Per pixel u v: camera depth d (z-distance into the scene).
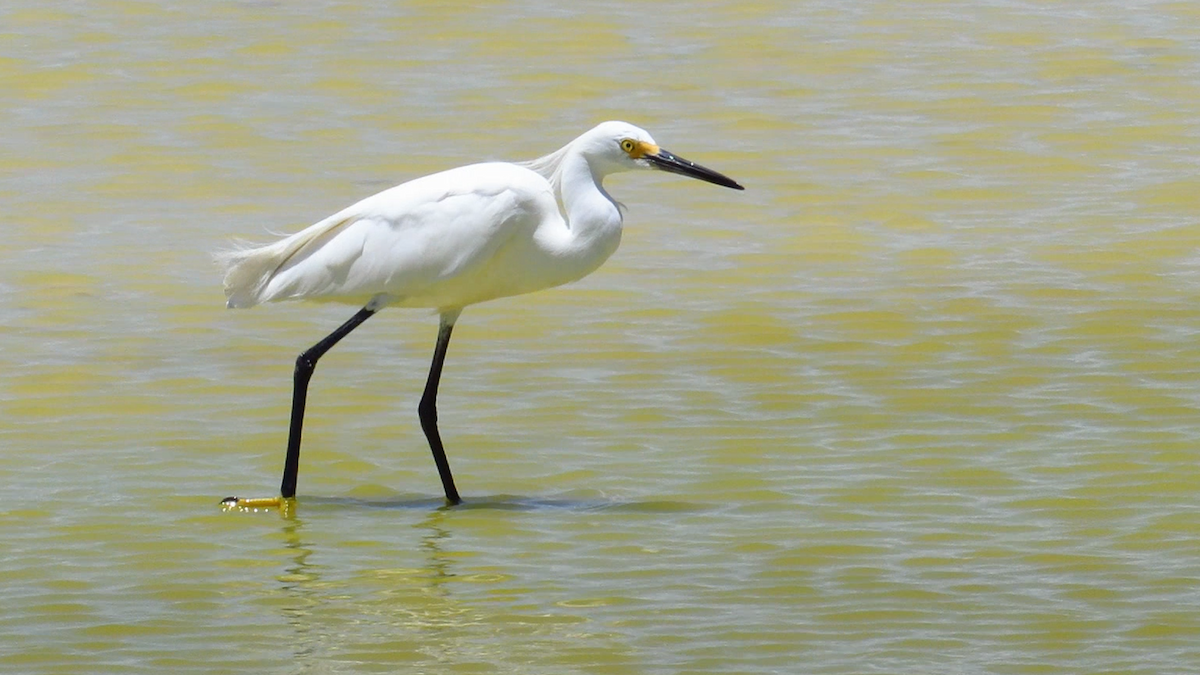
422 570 10.95
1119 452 12.73
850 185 19.48
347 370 14.76
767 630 9.98
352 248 12.02
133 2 25.56
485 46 23.92
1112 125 21.06
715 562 10.98
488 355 15.09
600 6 25.47
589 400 14.05
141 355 15.05
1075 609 10.22
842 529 11.48
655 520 11.71
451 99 22.12
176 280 16.89
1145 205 18.64
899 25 24.70
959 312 15.90
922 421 13.48
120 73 23.02
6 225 18.36
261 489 12.36
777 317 15.91
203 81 22.75
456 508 12.02
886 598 10.40
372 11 25.27
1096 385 14.14
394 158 20.31
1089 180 19.45
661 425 13.52
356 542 11.42
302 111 21.80
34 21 24.77
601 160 12.04
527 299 16.44
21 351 15.08
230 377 14.59
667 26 24.67
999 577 10.69
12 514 11.80
